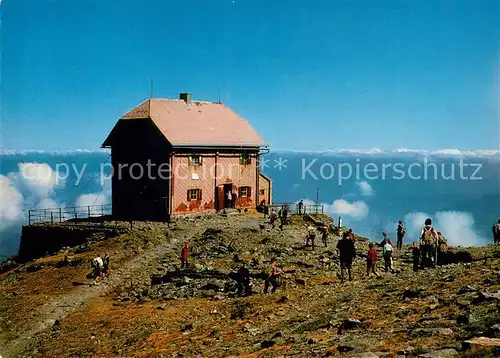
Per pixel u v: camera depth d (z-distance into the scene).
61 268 42.47
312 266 36.59
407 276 26.28
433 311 17.03
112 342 24.92
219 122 64.88
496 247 36.31
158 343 22.80
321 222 58.06
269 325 21.64
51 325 30.80
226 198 62.28
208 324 24.58
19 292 37.78
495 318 13.98
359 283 27.59
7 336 29.44
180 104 64.44
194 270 36.22
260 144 65.31
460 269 24.89
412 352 12.66
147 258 43.31
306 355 14.77
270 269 34.81
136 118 59.25
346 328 17.16
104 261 39.41
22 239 57.28
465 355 11.74
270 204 69.38
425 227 29.41
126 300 33.97
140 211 59.41
